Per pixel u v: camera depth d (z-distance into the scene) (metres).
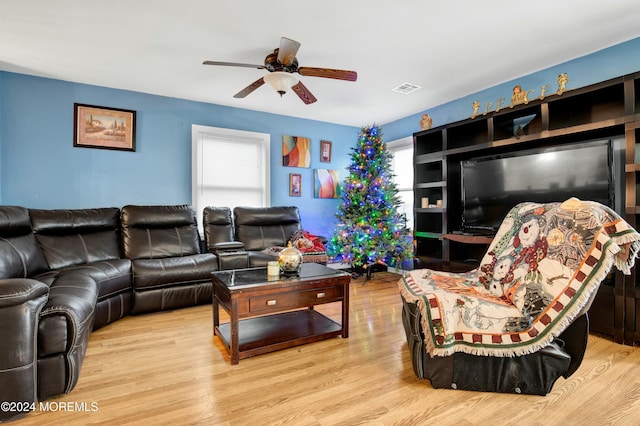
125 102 3.79
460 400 1.63
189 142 4.16
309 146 5.03
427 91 3.82
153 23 2.38
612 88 2.56
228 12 2.25
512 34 2.55
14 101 3.27
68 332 1.62
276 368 1.96
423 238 4.23
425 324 1.71
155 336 2.46
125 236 3.38
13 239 2.50
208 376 1.86
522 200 3.15
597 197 2.63
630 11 2.24
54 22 2.36
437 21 2.37
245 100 4.18
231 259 3.35
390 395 1.67
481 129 3.74
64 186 3.52
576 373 1.87
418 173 4.20
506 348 1.61
